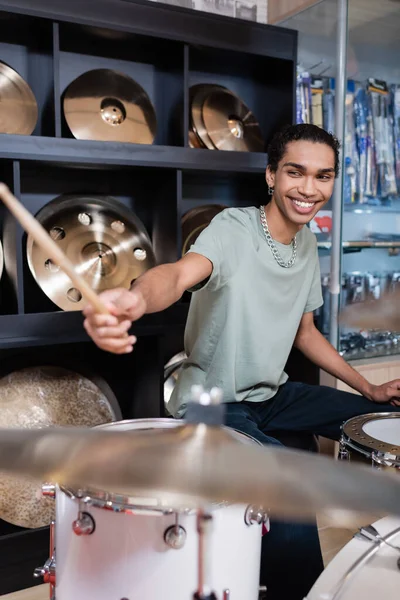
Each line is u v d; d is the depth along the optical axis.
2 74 1.91
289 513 0.57
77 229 2.05
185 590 0.97
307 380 2.27
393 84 2.54
